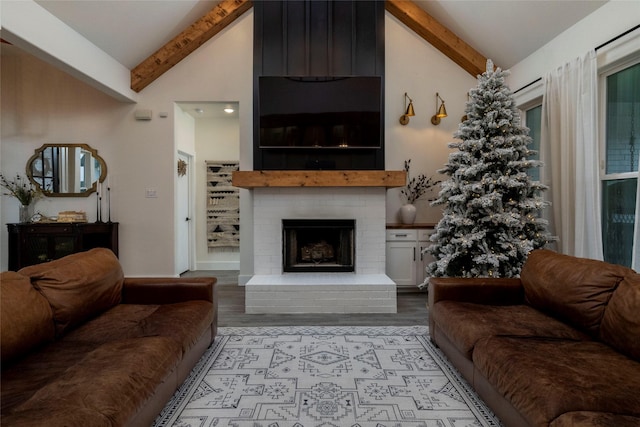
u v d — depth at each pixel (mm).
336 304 3527
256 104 4141
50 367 1547
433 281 2625
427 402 1940
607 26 2943
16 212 4613
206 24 4297
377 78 3938
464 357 2080
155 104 4555
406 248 4289
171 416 1812
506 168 3262
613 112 3051
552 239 3246
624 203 2963
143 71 4340
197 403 1931
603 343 1780
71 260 2170
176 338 1905
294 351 2602
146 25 3844
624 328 1644
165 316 2158
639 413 1204
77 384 1343
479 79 3387
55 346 1771
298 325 3170
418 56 4668
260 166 4113
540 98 3881
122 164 4566
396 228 4273
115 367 1485
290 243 4062
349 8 4160
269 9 4148
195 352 2236
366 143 3936
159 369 1627
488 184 3211
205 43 4543
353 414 1833
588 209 3000
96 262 2307
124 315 2211
